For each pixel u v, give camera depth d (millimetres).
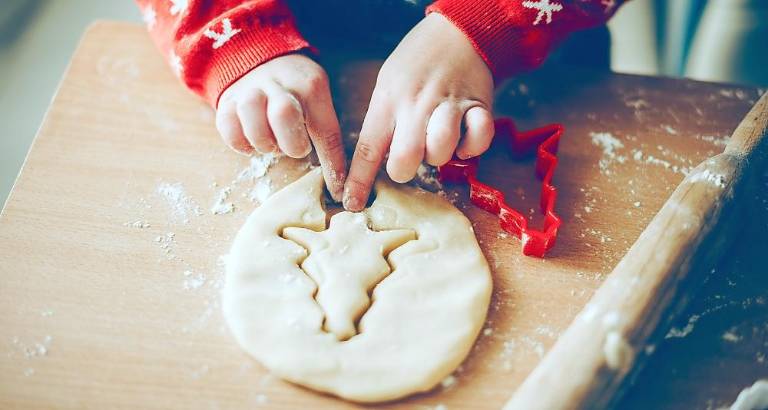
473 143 441
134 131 488
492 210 459
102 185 462
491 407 390
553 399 360
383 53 530
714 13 685
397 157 435
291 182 469
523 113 501
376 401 389
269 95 448
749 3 670
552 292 427
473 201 462
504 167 477
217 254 437
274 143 446
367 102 502
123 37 536
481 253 436
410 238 442
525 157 482
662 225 408
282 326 403
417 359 395
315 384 390
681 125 495
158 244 439
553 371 368
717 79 690
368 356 395
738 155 437
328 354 395
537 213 457
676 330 415
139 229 445
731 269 436
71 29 860
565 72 523
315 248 430
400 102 449
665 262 393
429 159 440
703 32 696
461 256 432
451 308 411
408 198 455
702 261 405
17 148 757
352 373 390
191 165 473
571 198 462
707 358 406
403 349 397
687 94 511
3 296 419
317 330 402
